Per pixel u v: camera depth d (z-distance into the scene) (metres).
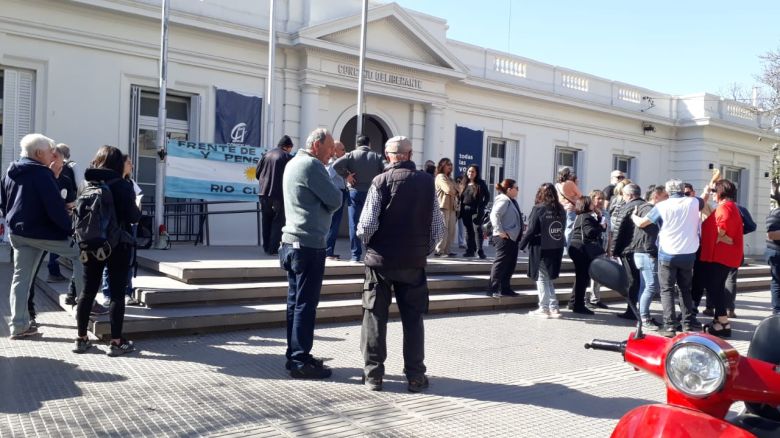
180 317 6.42
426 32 16.08
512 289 9.92
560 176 10.65
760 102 22.89
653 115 22.58
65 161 7.76
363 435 4.13
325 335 6.91
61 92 11.79
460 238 14.51
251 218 14.12
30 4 11.38
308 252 5.20
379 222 5.06
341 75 14.95
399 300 5.22
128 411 4.33
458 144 17.81
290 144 9.28
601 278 2.83
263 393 4.86
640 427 2.45
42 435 3.86
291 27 14.37
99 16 12.10
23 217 5.75
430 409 4.72
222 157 12.56
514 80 19.03
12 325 5.96
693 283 8.91
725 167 25.08
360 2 15.38
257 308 7.10
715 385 2.28
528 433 4.34
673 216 7.67
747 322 9.24
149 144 13.16
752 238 25.97
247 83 14.04
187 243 13.08
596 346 2.93
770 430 2.85
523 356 6.51
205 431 4.05
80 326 5.61
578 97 20.70
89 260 5.44
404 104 16.78
